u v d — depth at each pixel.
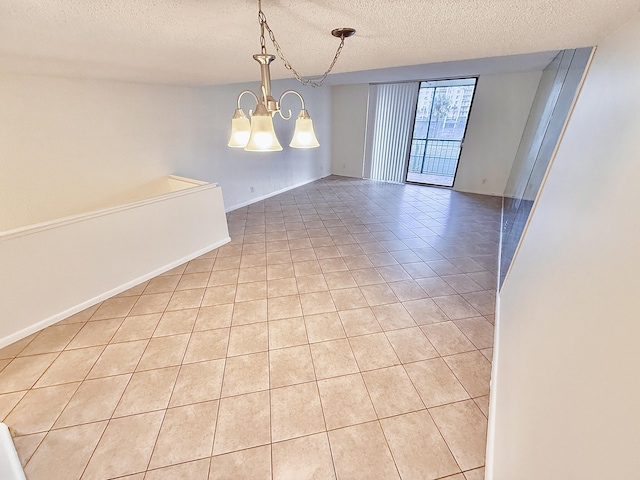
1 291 1.99
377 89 6.30
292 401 1.70
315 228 4.27
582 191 1.04
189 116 4.00
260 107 1.25
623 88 0.90
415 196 5.84
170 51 1.73
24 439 1.48
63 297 2.31
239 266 3.20
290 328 2.28
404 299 2.63
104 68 2.32
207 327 2.28
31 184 2.76
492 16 1.08
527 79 4.93
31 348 2.03
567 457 0.65
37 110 2.68
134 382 1.80
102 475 1.35
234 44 1.57
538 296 1.26
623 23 1.02
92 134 3.09
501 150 5.54
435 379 1.84
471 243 3.78
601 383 0.60
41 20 1.16
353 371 1.90
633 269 0.57
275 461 1.41
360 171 7.27
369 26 1.24
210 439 1.50
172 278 2.95
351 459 1.42
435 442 1.49
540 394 0.94
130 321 2.33
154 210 2.85
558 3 0.92
